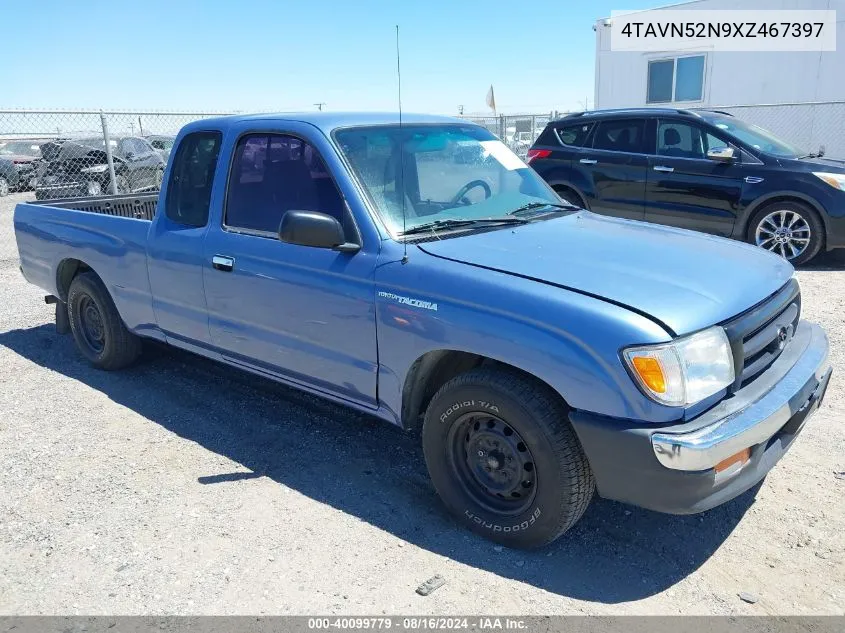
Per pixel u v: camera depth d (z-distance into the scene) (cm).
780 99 1352
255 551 306
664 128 895
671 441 252
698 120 866
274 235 371
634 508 339
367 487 360
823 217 787
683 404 258
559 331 269
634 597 276
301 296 353
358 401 353
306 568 295
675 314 265
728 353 272
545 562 298
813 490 345
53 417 446
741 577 286
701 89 1448
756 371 296
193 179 416
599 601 273
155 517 333
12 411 455
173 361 543
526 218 375
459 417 308
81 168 1270
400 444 407
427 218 349
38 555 306
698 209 865
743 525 321
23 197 1803
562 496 283
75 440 414
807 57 1303
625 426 260
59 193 1265
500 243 330
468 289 294
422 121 407
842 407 433
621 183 923
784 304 316
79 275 512
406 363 318
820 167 789
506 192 401
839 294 691
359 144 361
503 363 300
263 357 388
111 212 610
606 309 266
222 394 480
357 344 337
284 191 369
